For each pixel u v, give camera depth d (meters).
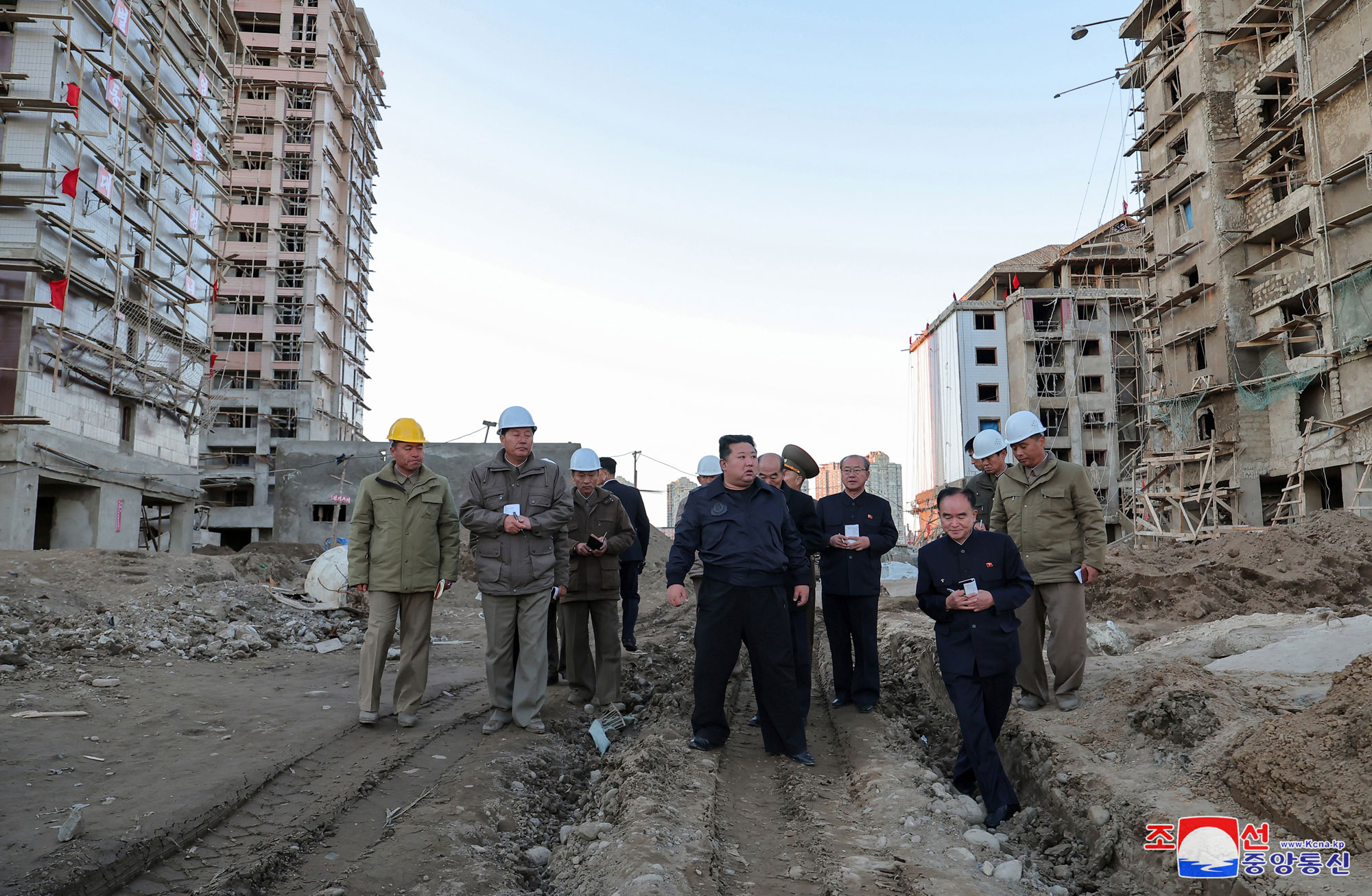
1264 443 31.75
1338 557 16.30
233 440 53.88
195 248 30.06
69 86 21.77
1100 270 54.56
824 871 3.91
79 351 23.09
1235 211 33.31
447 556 6.51
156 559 12.61
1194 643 9.38
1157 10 37.78
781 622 5.80
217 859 3.79
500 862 4.06
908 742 6.19
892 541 7.17
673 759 5.40
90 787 4.46
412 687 6.34
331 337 67.12
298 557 31.95
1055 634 6.39
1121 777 4.83
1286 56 30.31
